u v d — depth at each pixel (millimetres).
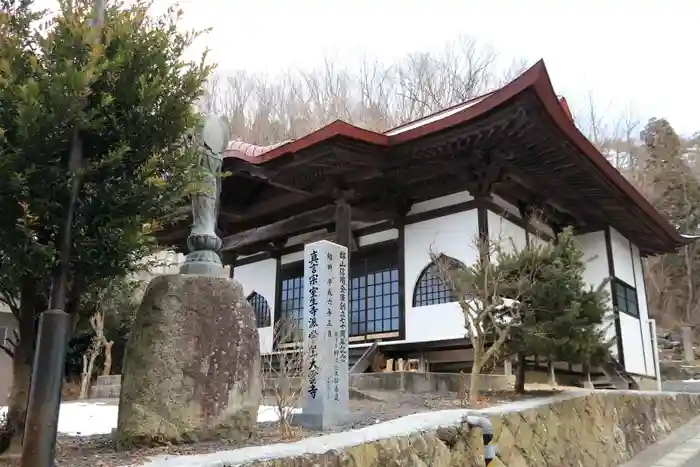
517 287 8891
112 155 3926
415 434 5535
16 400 4324
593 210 15922
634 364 16766
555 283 8961
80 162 3918
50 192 3844
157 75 4320
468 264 12898
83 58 4043
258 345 5387
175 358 4828
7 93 3756
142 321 4980
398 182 14008
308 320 7031
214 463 3814
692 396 15805
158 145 4395
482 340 8664
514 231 14250
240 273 18922
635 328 17484
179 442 4664
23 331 4410
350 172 13227
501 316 9188
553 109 10859
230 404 4988
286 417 6289
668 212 37375
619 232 18062
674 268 36625
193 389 4824
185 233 15797
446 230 13664
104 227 4051
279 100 41469
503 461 6555
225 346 5082
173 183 4430
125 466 3770
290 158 12633
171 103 4391
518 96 10469
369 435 5238
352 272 15547
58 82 3646
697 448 10336
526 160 12672
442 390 10297
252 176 13938
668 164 39250
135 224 4160
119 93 4203
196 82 4578
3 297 4562
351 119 36156
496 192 14047
